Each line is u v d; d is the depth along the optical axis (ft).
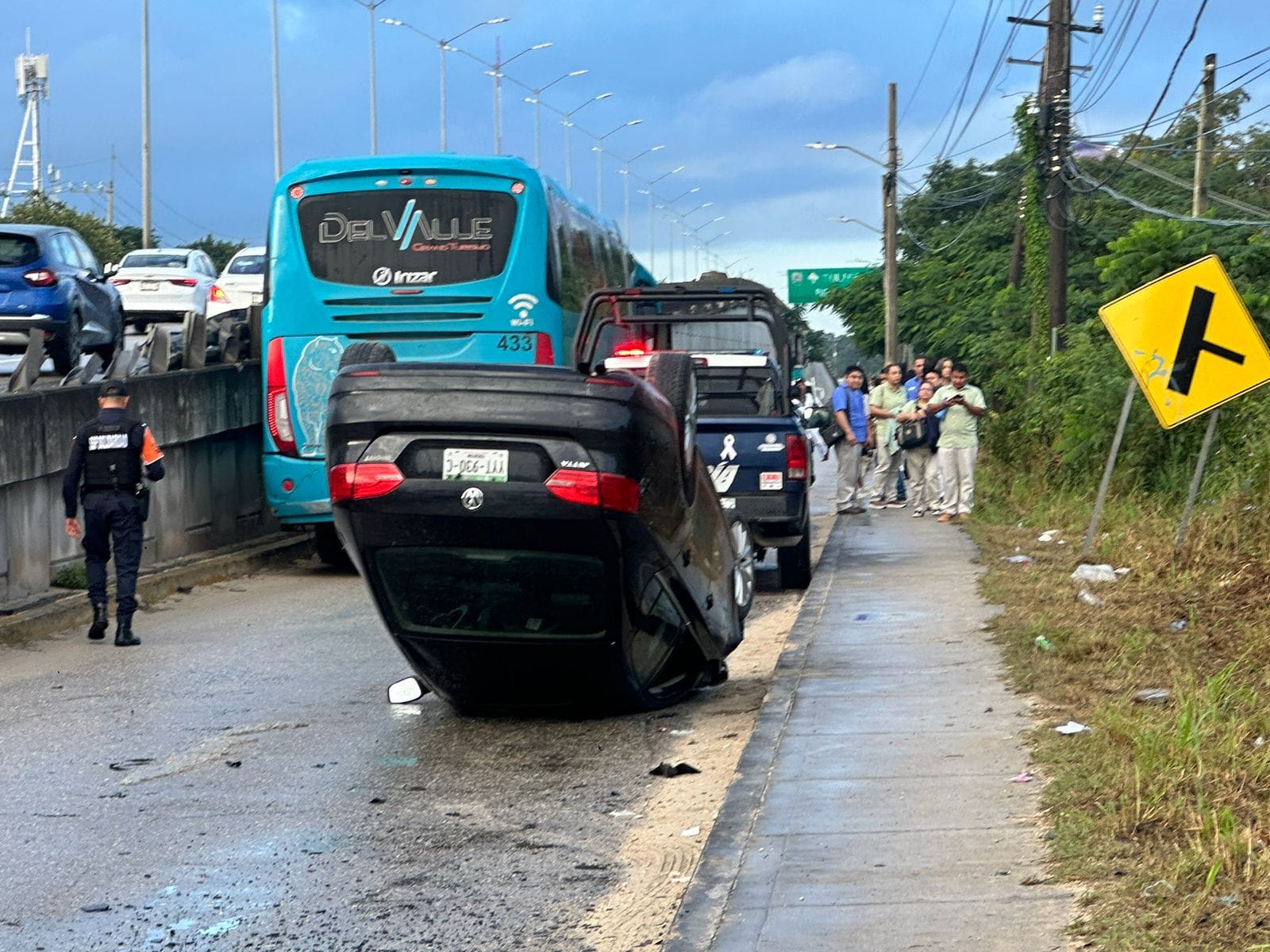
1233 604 35.12
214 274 122.93
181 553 60.34
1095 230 159.43
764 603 49.49
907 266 226.38
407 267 56.03
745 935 16.48
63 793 25.58
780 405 53.72
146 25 152.97
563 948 17.74
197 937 18.39
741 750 27.73
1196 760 20.85
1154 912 15.79
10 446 46.75
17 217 215.31
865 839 19.69
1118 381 59.77
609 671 29.40
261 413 68.69
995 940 15.71
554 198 58.23
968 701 27.53
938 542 56.95
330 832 22.93
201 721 31.35
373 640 41.75
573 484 26.96
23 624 42.75
